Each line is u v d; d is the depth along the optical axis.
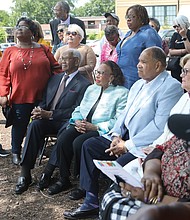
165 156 2.52
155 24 7.01
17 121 5.04
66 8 6.64
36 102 4.95
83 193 4.13
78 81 4.61
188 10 6.41
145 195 2.47
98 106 4.14
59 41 7.21
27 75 4.88
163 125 3.49
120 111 4.02
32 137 4.37
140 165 3.08
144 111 3.60
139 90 3.75
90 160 3.73
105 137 3.83
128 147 3.53
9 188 4.48
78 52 4.64
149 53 3.58
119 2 31.08
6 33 34.22
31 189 4.41
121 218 2.55
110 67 4.08
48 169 4.40
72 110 4.53
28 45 4.96
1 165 5.20
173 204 1.38
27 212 3.94
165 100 3.52
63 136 4.18
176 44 5.58
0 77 5.00
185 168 2.37
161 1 32.12
